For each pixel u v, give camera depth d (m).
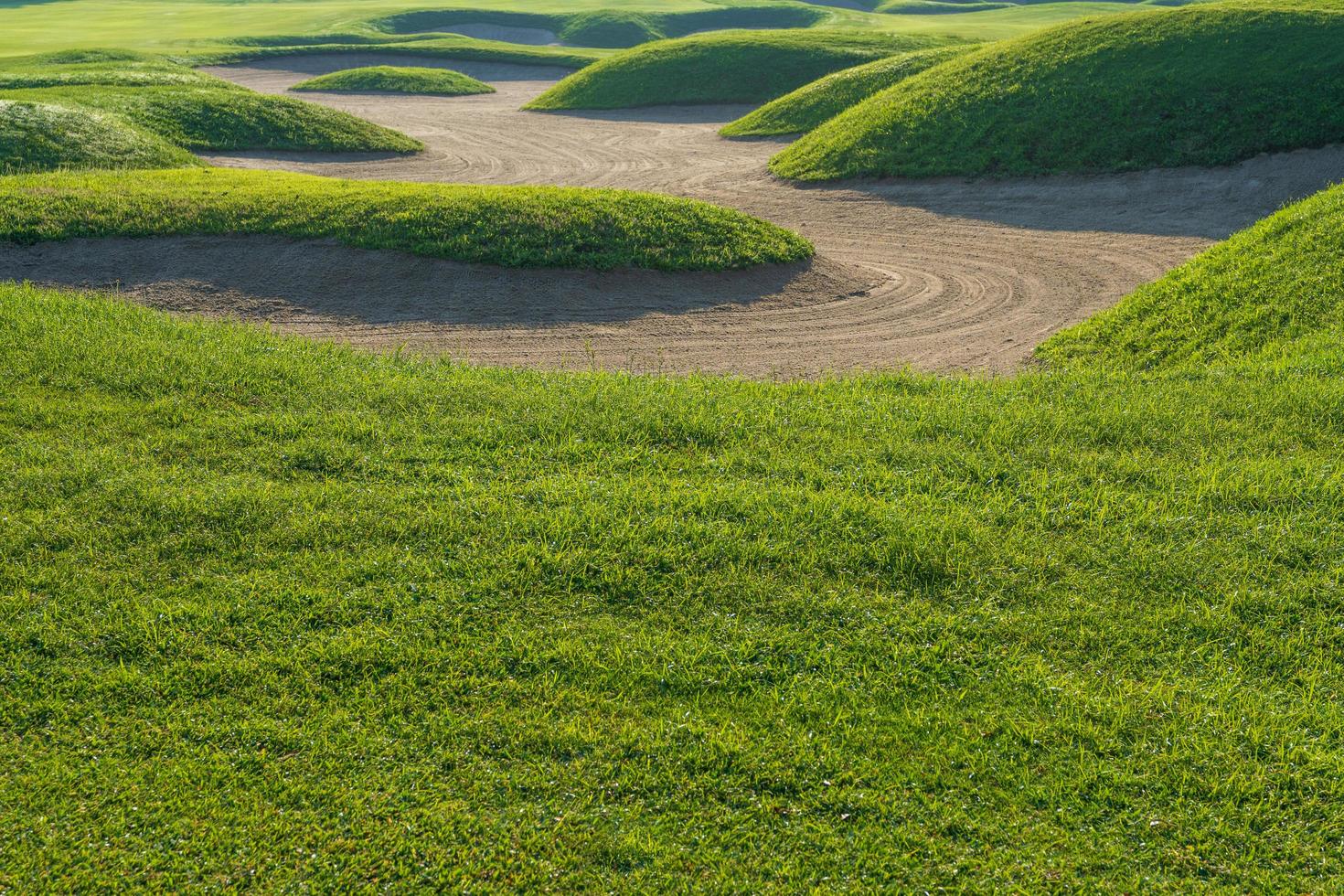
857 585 7.95
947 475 9.88
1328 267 16.06
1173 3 96.00
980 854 5.50
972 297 20.09
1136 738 6.31
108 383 11.72
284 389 11.90
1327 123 25.88
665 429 10.93
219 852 5.44
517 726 6.40
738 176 32.47
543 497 9.18
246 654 7.00
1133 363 15.51
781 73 47.59
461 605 7.59
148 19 83.44
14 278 17.75
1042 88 29.92
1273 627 7.36
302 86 55.09
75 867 5.33
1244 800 5.85
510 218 20.38
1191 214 24.42
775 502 9.11
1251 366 13.35
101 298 16.14
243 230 19.83
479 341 16.75
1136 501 9.16
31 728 6.30
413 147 37.53
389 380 12.43
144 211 20.20
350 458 9.98
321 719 6.43
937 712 6.56
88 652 6.96
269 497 9.03
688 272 19.80
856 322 18.64
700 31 86.44
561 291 18.70
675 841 5.59
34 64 48.97
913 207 27.09
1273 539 8.38
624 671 6.94
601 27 83.62
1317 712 6.48
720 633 7.36
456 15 88.06
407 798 5.84
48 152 27.25
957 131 29.72
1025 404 11.91
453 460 10.07
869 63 41.97
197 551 8.21
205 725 6.34
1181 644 7.22
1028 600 7.77
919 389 13.23
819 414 11.54
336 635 7.22
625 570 8.05
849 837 5.61
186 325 14.63
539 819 5.71
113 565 7.98
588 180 32.91
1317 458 9.98
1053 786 5.93
